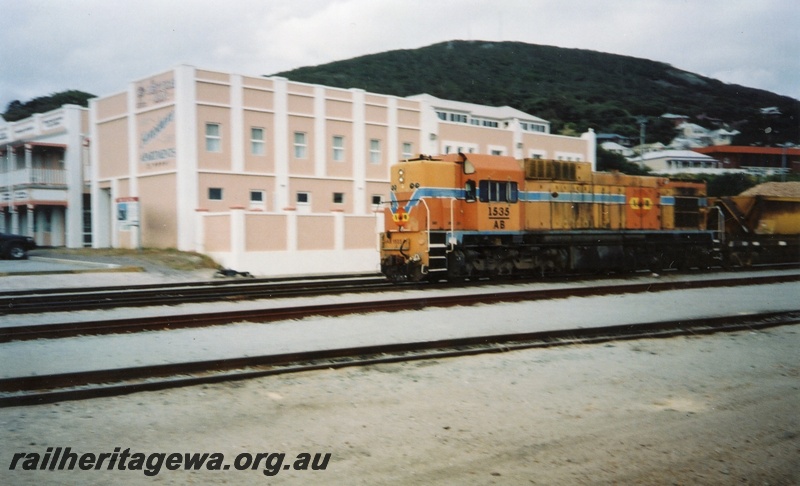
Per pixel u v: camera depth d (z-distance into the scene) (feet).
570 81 484.74
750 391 24.93
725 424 20.86
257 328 39.42
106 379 25.49
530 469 16.89
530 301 52.70
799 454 18.35
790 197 102.22
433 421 20.84
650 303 52.39
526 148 138.10
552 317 44.47
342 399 23.43
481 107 182.70
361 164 112.47
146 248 100.17
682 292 60.49
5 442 18.74
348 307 45.32
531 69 504.43
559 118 377.71
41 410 21.79
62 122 125.29
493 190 69.62
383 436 19.35
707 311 47.75
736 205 99.81
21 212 135.85
